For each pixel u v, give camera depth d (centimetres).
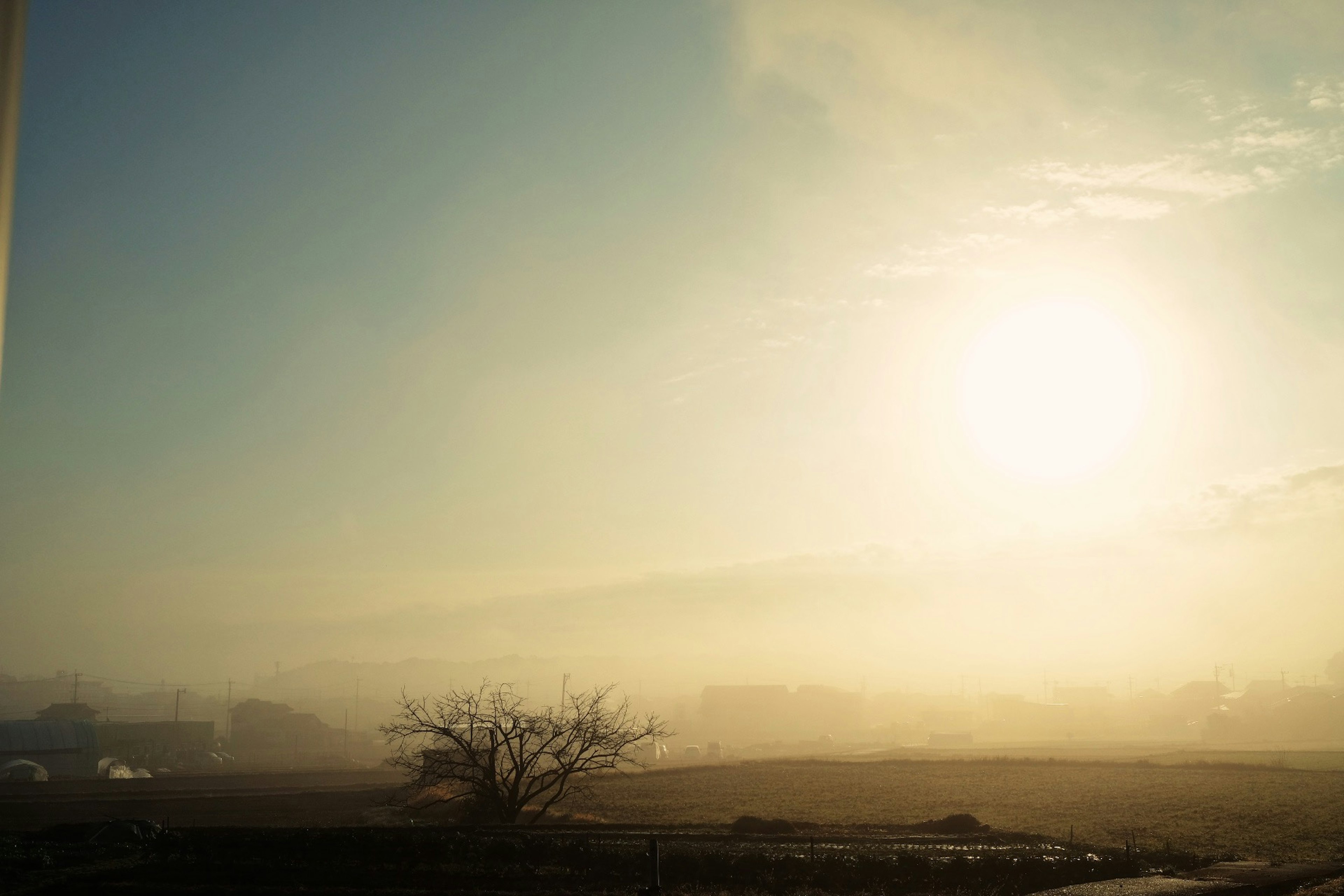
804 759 13125
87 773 11094
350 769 11069
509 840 3566
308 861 3241
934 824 5194
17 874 3014
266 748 18600
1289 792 8325
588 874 3027
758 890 2823
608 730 4906
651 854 1670
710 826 5247
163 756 14138
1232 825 5800
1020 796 7906
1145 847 4497
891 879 2984
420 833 3878
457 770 4969
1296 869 2695
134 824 4003
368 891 2705
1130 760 12925
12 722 11175
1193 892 1966
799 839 4303
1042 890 2856
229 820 5572
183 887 2773
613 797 7800
